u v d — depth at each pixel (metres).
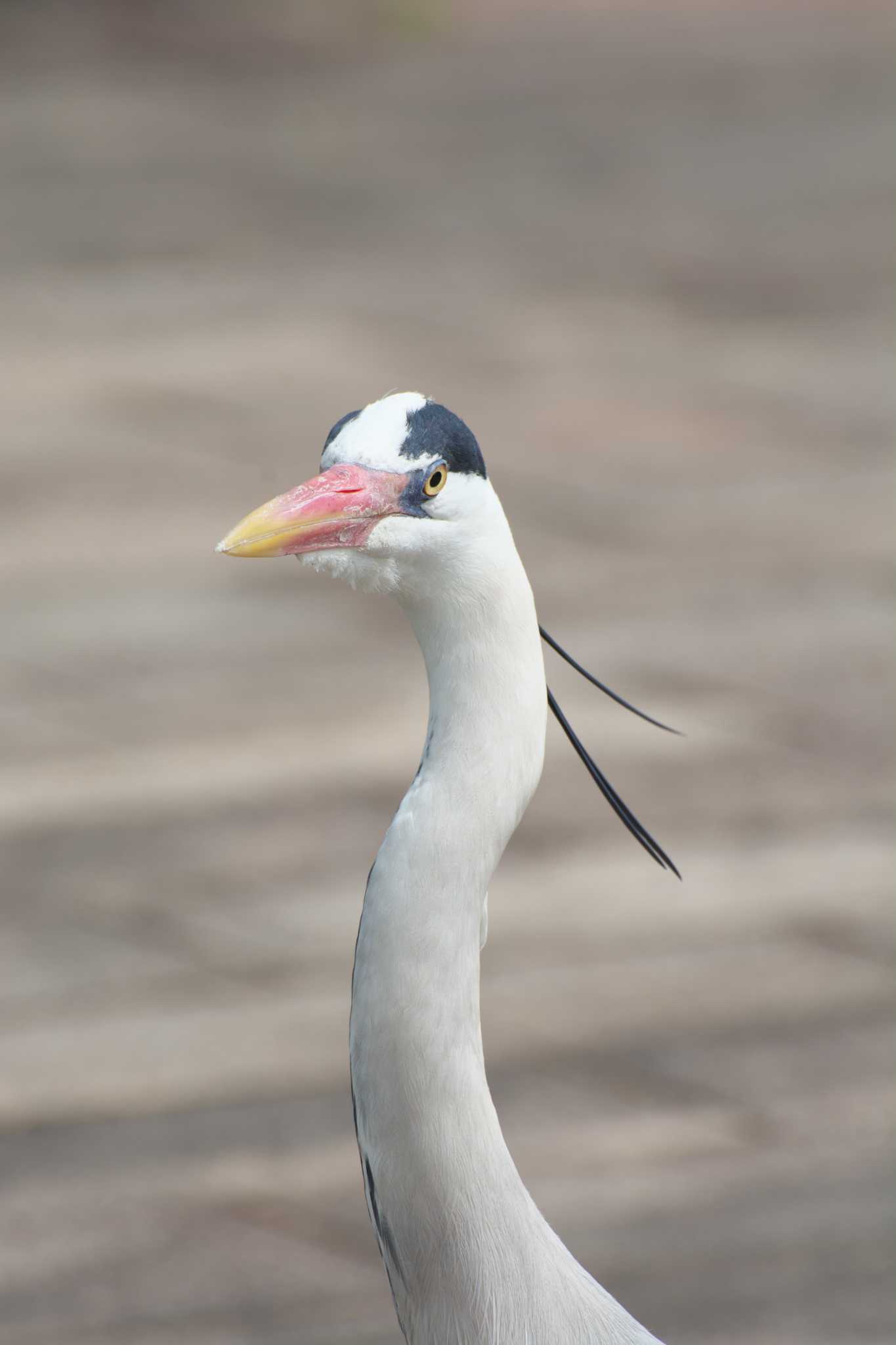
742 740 11.91
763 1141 7.88
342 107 32.94
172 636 13.56
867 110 32.28
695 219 26.30
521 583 4.15
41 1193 7.51
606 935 9.57
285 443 17.52
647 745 11.84
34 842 10.47
